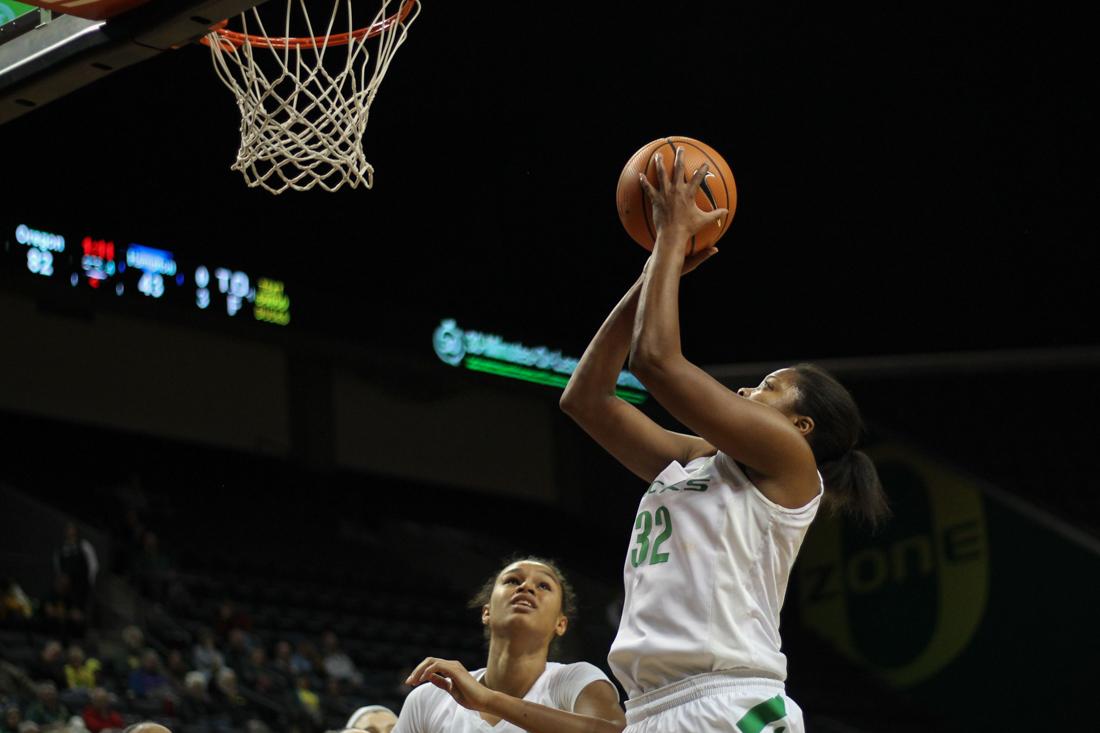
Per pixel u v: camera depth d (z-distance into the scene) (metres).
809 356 19.25
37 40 4.07
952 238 18.05
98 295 16.05
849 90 16.98
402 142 17.98
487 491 20.83
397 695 13.59
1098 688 14.37
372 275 19.20
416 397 20.59
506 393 20.56
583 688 3.54
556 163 18.64
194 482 18.62
